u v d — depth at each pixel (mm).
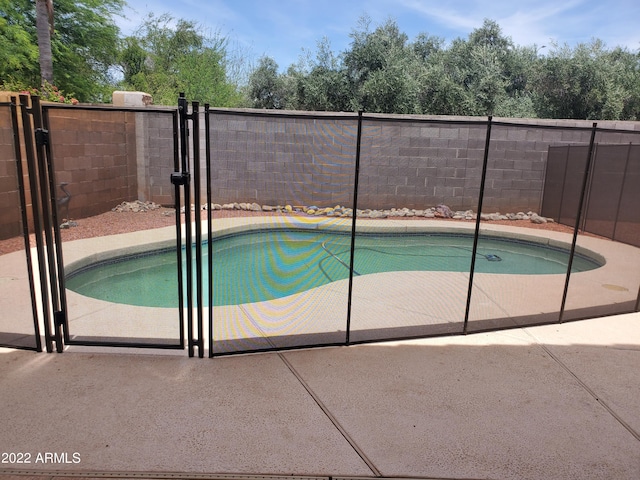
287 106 17875
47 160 2855
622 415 2510
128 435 2193
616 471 2055
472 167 9078
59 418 2309
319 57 16234
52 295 2969
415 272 5516
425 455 2121
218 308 3891
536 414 2486
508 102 15672
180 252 2930
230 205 7328
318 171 7379
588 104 15391
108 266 5348
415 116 8844
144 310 3660
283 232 7129
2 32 12703
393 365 3025
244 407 2463
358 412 2449
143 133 6211
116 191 5809
